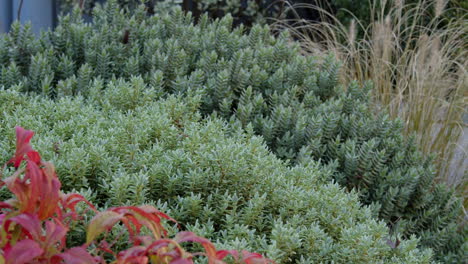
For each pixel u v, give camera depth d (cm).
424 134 432
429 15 661
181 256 114
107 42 394
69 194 134
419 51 521
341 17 691
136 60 360
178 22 437
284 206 220
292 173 240
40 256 114
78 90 329
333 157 319
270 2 706
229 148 222
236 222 208
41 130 249
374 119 362
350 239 199
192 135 246
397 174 309
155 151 232
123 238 178
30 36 376
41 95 324
